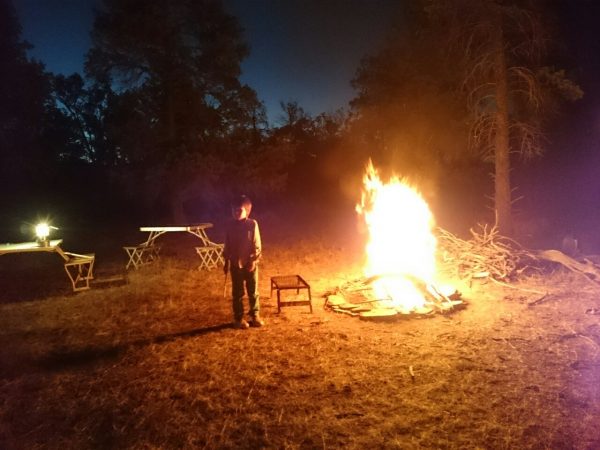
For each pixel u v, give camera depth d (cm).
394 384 483
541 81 1143
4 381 523
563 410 423
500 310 725
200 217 2281
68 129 3088
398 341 604
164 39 1470
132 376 527
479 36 1123
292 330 655
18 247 893
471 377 491
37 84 1769
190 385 497
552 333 616
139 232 1856
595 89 1380
